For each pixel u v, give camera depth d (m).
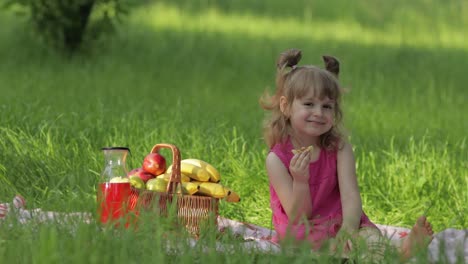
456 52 21.53
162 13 23.17
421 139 9.80
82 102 11.30
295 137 5.44
